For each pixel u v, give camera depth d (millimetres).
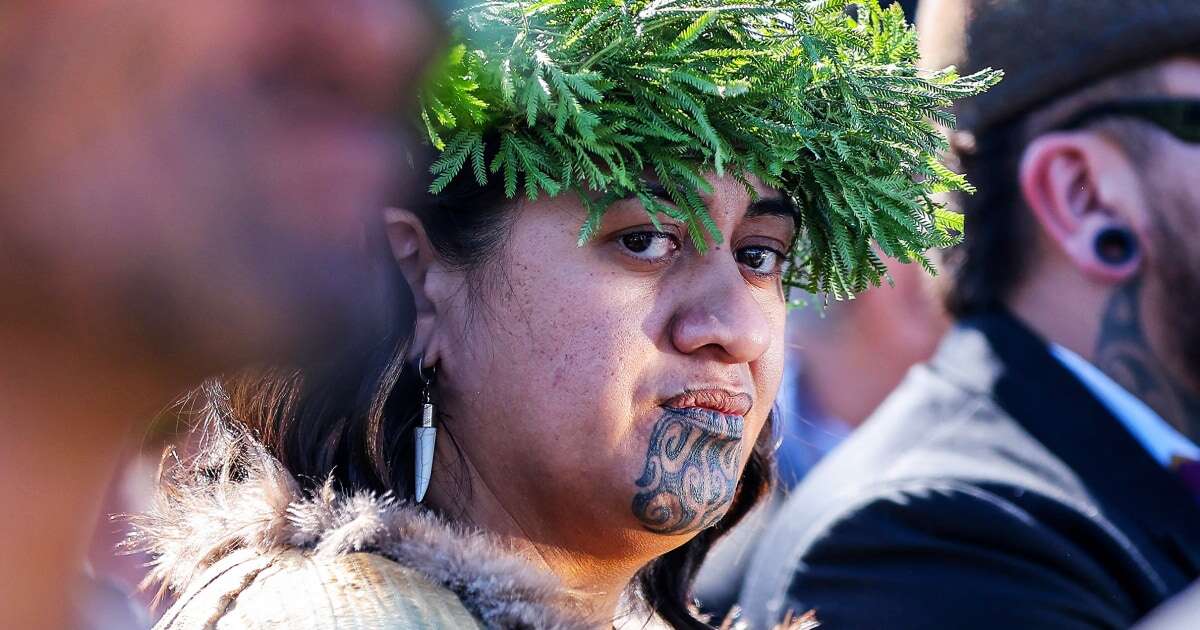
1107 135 4445
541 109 2406
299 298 797
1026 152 4551
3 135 737
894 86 2682
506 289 2459
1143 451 4164
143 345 770
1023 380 4348
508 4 2385
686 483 2496
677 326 2492
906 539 3963
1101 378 4355
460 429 2510
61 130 744
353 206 818
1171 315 4309
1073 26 4438
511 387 2465
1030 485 4027
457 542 2160
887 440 4367
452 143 2348
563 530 2527
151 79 755
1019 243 4582
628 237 2486
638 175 2465
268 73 783
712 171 2508
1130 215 4402
